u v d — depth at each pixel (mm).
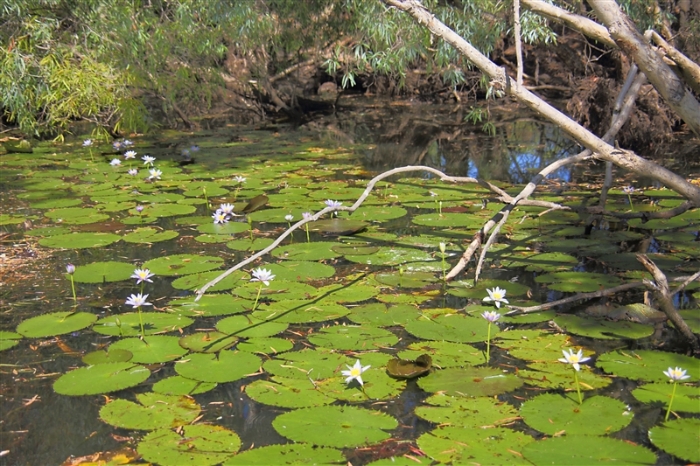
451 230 4930
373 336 3172
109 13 8430
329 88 15508
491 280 3898
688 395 2617
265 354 2996
